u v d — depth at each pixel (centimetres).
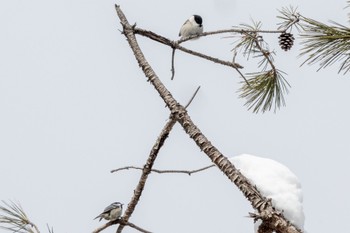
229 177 652
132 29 897
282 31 881
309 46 580
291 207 614
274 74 923
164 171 871
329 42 575
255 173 654
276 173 648
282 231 587
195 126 724
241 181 638
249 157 680
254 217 600
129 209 891
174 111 751
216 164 670
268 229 603
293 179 645
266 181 639
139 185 879
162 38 907
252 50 925
